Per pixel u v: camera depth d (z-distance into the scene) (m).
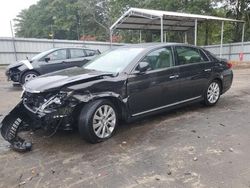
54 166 3.63
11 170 3.57
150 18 18.66
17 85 11.58
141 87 4.82
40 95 4.19
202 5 30.20
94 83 4.27
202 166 3.52
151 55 5.09
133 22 20.66
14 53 22.36
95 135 4.26
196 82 5.86
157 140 4.41
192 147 4.10
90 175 3.37
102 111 4.38
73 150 4.11
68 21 54.09
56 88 4.04
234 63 20.86
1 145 4.44
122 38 40.06
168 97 5.34
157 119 5.50
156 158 3.77
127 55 5.14
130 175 3.33
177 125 5.12
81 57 11.52
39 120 4.15
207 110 6.13
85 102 4.14
